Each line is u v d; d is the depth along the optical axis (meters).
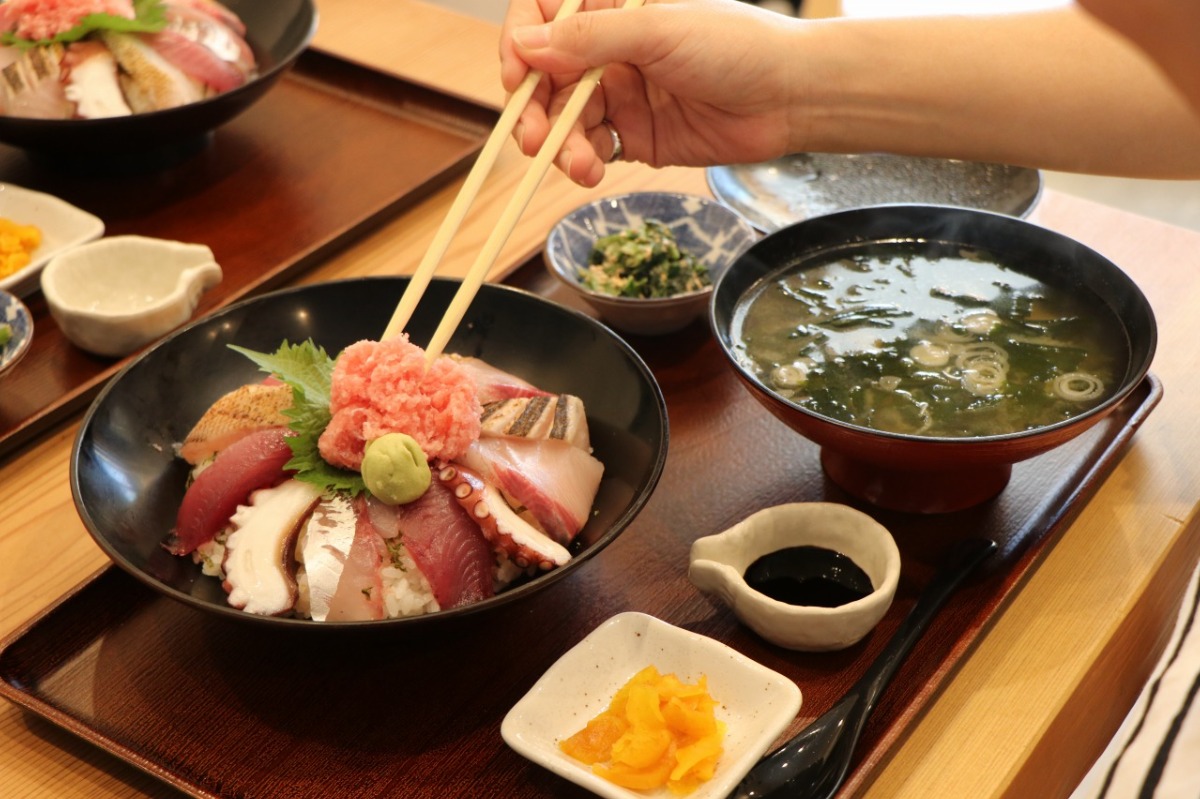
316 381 0.65
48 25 0.85
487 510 0.60
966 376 0.65
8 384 0.75
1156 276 0.80
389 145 0.92
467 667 0.62
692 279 0.77
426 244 0.84
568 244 0.78
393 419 0.60
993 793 0.58
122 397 0.65
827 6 1.22
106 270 0.79
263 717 0.60
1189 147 0.67
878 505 0.67
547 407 0.65
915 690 0.60
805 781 0.56
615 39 0.65
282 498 0.62
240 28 0.94
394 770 0.58
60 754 0.60
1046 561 0.66
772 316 0.69
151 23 0.87
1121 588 0.65
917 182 0.84
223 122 0.87
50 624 0.63
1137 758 0.57
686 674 0.59
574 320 0.69
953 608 0.63
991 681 0.61
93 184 0.89
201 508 0.62
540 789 0.57
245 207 0.86
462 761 0.58
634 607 0.64
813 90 0.68
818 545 0.64
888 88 0.68
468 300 0.63
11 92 0.85
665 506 0.68
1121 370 0.65
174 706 0.60
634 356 0.67
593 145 0.74
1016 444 0.60
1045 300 0.69
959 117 0.68
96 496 0.62
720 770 0.56
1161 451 0.70
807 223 0.71
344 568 0.59
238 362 0.70
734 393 0.74
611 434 0.67
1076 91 0.66
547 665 0.62
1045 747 0.61
